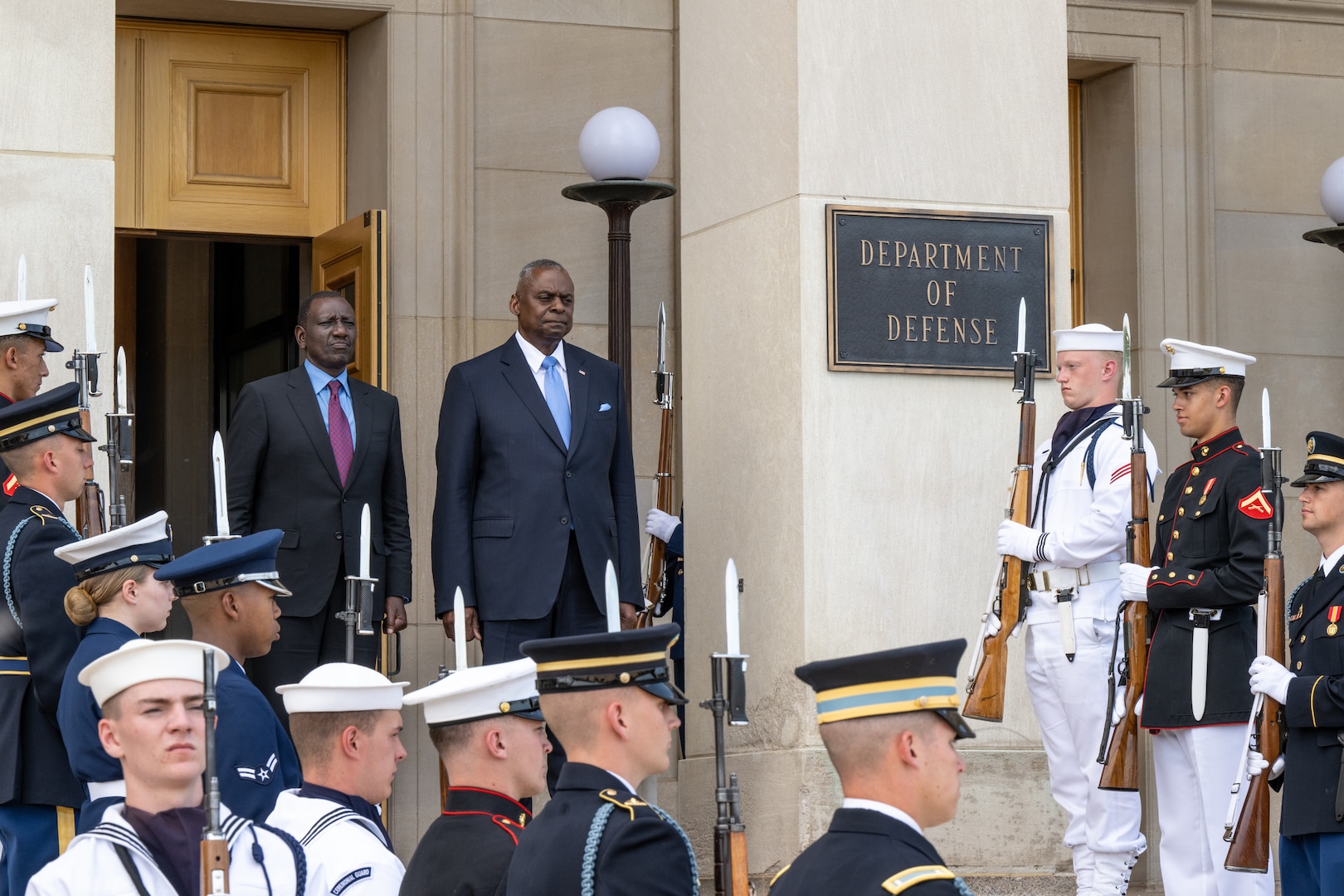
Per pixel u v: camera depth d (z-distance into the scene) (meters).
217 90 14.43
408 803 13.56
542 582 11.30
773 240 11.64
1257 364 15.51
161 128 14.29
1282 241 15.69
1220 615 9.72
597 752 5.84
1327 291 15.75
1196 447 10.05
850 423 11.40
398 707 7.41
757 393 11.73
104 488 11.41
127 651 6.14
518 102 14.48
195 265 18.03
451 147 14.18
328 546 11.72
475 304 14.24
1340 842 8.58
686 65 12.66
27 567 8.49
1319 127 15.86
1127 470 10.38
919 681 5.24
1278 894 13.39
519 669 6.82
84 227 11.45
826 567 11.26
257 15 14.23
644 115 13.80
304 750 7.29
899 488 11.45
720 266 12.17
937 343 11.58
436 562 11.37
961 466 11.59
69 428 8.95
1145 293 15.17
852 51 11.59
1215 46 15.62
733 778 6.06
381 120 14.18
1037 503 10.75
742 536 11.79
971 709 10.49
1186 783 9.88
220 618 7.88
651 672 5.87
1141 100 15.26
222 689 7.46
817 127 11.49
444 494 11.38
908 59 11.71
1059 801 10.64
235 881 6.28
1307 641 8.84
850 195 11.53
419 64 14.16
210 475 17.89
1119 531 10.24
